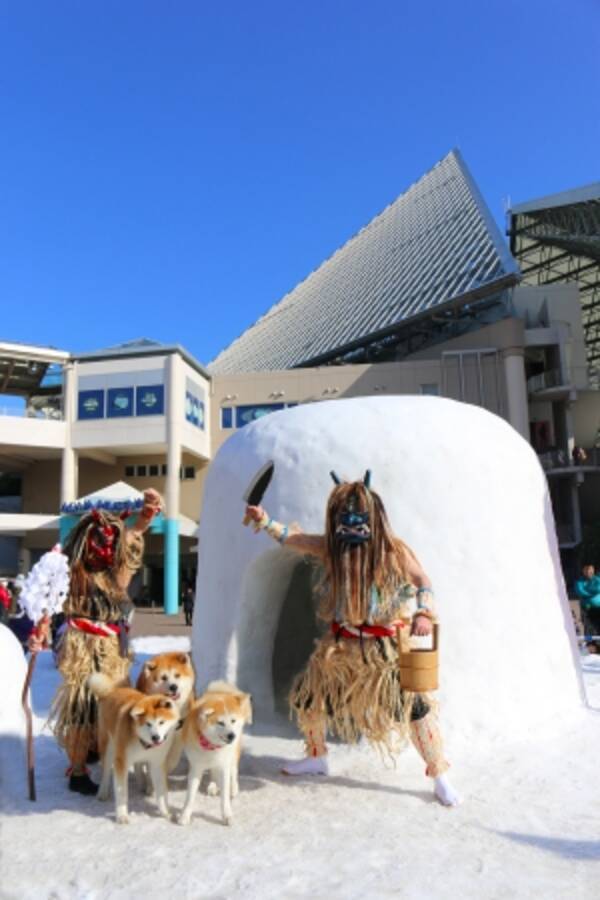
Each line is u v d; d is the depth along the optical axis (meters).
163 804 3.29
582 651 9.64
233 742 3.22
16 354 29.23
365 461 4.48
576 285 32.56
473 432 4.81
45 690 6.90
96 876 2.66
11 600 9.82
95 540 3.94
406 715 3.41
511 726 4.23
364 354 37.94
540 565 4.83
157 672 3.60
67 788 3.74
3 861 2.82
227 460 5.13
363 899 2.40
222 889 2.52
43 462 33.19
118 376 29.41
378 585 3.50
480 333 30.84
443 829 3.04
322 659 3.57
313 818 3.19
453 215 44.28
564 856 2.75
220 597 4.77
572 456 28.58
